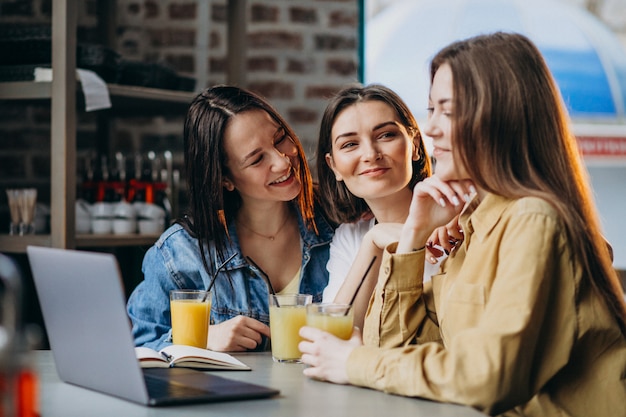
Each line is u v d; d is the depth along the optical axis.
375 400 1.53
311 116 3.80
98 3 3.59
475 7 4.11
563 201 1.61
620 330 1.65
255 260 2.35
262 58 3.76
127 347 1.48
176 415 1.43
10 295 1.29
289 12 3.78
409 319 1.89
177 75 3.30
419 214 1.86
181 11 3.71
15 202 3.00
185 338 2.03
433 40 4.03
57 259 1.58
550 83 1.67
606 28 4.31
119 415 1.43
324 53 3.82
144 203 3.19
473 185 1.81
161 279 2.34
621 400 1.63
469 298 1.67
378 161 2.19
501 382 1.48
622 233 4.22
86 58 2.97
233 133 2.23
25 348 1.28
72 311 1.60
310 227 2.38
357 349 1.65
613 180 4.27
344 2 3.83
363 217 2.37
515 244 1.57
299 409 1.46
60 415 1.43
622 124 4.29
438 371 1.51
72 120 2.85
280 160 2.23
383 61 3.99
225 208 2.35
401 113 2.25
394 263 1.88
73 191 2.86
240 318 2.10
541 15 4.23
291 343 1.92
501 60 1.64
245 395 1.53
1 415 1.23
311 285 2.37
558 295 1.59
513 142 1.63
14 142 3.53
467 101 1.64
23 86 2.88
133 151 3.66
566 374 1.66
